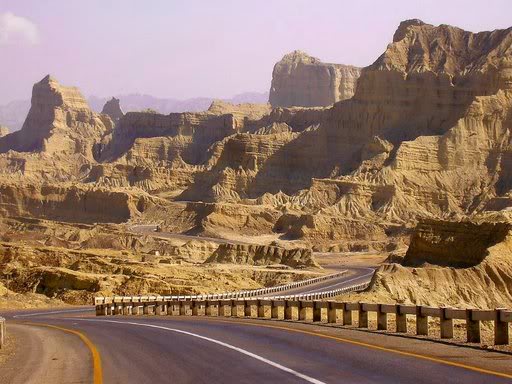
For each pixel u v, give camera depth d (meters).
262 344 40.62
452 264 131.38
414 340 41.12
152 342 44.31
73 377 32.44
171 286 121.81
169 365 34.59
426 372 30.28
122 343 44.72
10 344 48.50
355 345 39.09
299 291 120.12
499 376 28.89
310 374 30.64
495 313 38.59
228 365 33.69
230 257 188.00
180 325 56.56
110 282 121.56
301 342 41.00
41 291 123.25
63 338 50.25
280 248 187.25
